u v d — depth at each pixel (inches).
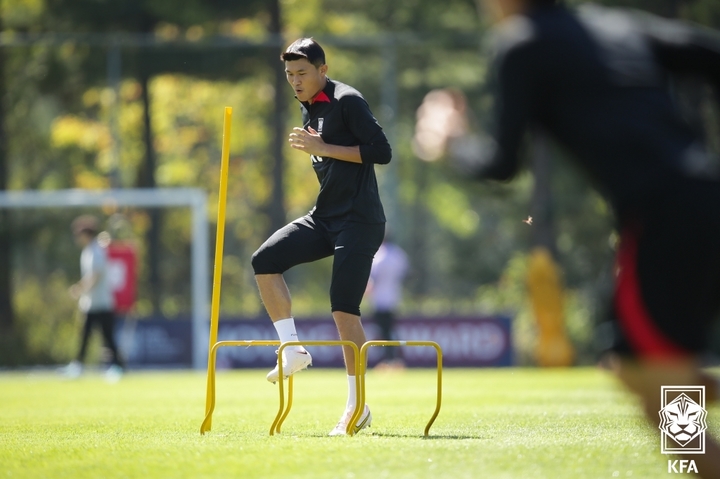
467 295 5615.2
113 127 3555.6
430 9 4515.3
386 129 3499.0
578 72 444.1
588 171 450.3
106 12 3939.5
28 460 652.1
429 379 2135.8
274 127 4045.3
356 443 696.4
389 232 2549.2
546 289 3590.1
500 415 1010.1
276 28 4242.1
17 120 4045.3
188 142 4493.1
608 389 1632.6
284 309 825.5
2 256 3523.6
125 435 828.6
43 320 3496.6
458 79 4397.1
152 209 3575.3
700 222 424.8
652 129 437.4
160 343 2957.7
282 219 4060.0
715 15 3786.9
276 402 1330.0
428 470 561.3
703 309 438.6
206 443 726.5
